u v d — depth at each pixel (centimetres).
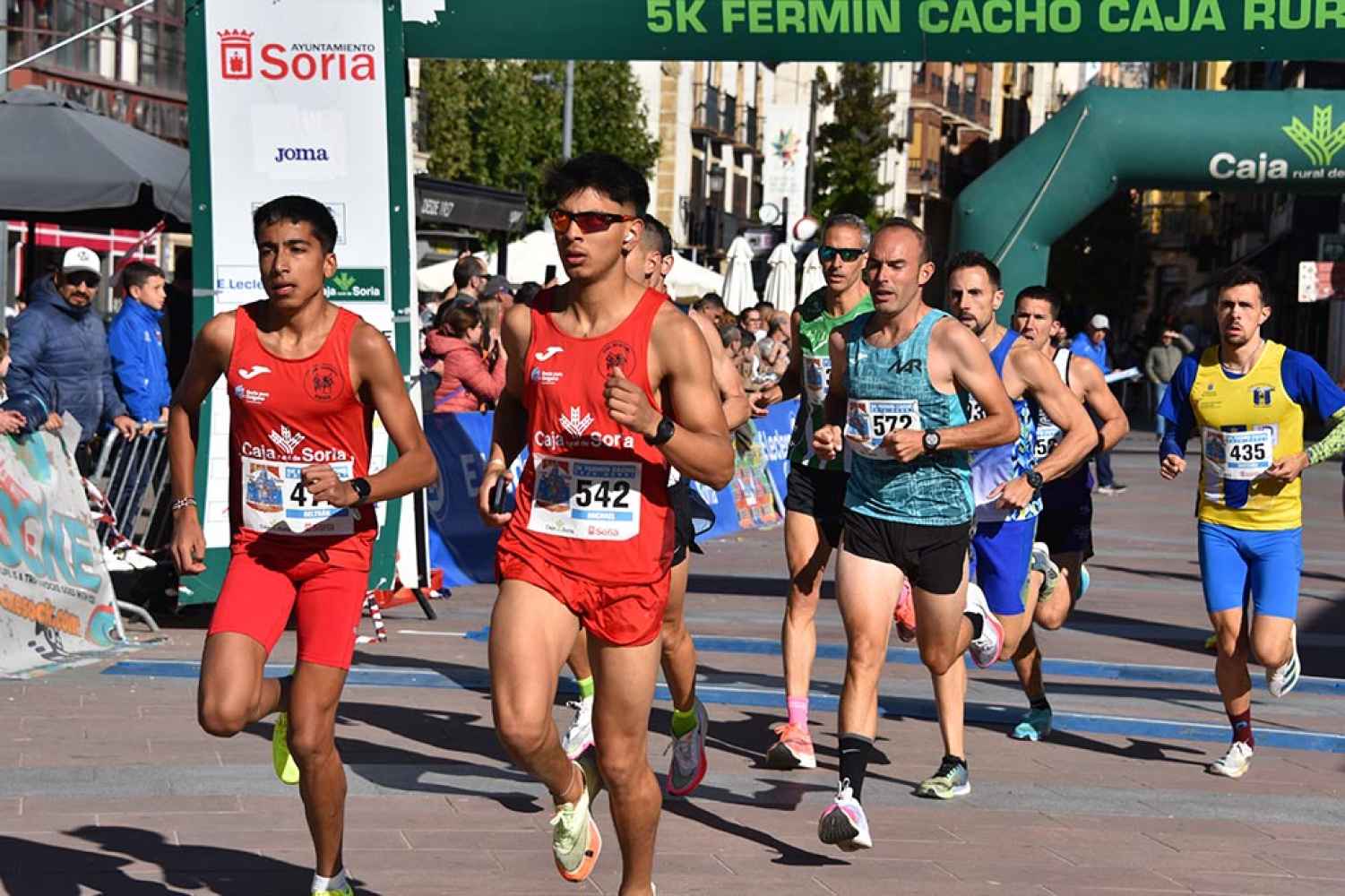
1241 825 805
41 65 3347
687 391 568
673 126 6003
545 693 560
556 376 572
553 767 573
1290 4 1314
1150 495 2903
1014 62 1342
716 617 1416
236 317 614
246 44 1267
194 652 1166
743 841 743
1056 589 1016
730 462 568
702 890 667
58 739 883
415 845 712
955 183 9962
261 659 591
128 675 1077
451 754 882
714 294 1931
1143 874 714
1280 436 911
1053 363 1021
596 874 684
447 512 1557
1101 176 1927
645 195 572
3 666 1070
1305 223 6431
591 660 579
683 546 781
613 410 540
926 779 866
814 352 905
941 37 1327
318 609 603
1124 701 1117
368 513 615
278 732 629
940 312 749
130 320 1425
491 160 4847
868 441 750
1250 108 1864
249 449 612
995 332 902
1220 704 1121
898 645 1294
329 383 604
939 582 751
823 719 1020
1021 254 1970
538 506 575
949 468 745
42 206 1477
